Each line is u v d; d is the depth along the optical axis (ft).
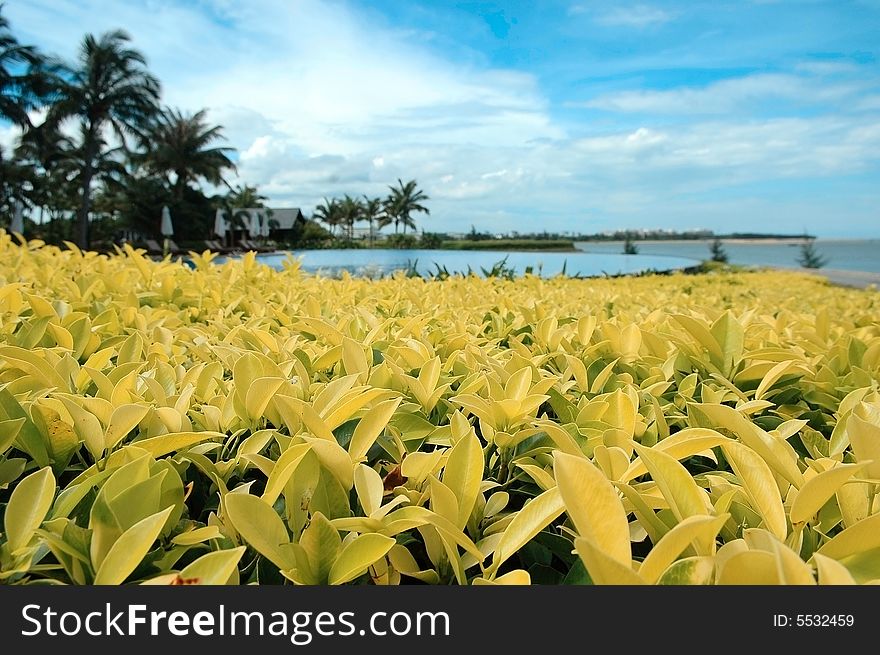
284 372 5.81
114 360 7.02
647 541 3.97
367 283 15.76
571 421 5.36
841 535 2.85
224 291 11.82
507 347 9.11
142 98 152.35
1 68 130.11
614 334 7.51
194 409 5.18
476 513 3.83
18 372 5.44
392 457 4.58
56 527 3.16
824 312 8.71
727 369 6.77
